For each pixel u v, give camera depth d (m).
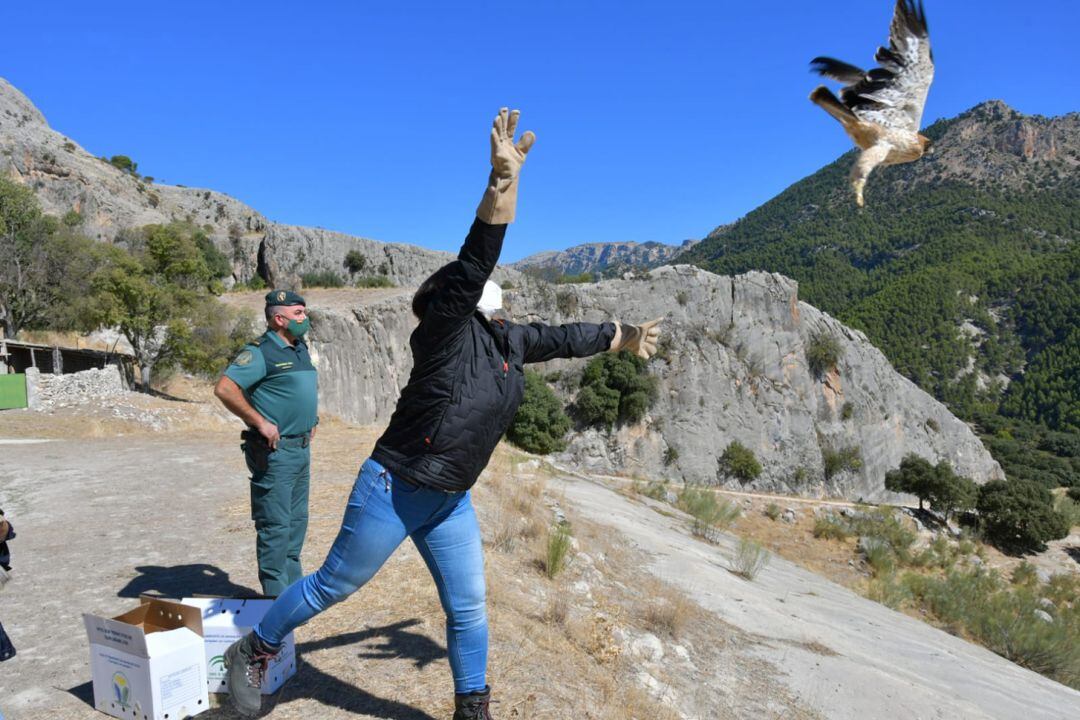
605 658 5.77
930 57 3.44
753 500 47.84
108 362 31.03
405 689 4.24
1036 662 16.45
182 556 6.91
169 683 3.65
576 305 56.44
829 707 6.83
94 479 11.36
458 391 3.12
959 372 166.12
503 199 2.84
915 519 45.16
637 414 53.22
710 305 57.94
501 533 8.41
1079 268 184.12
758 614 9.63
